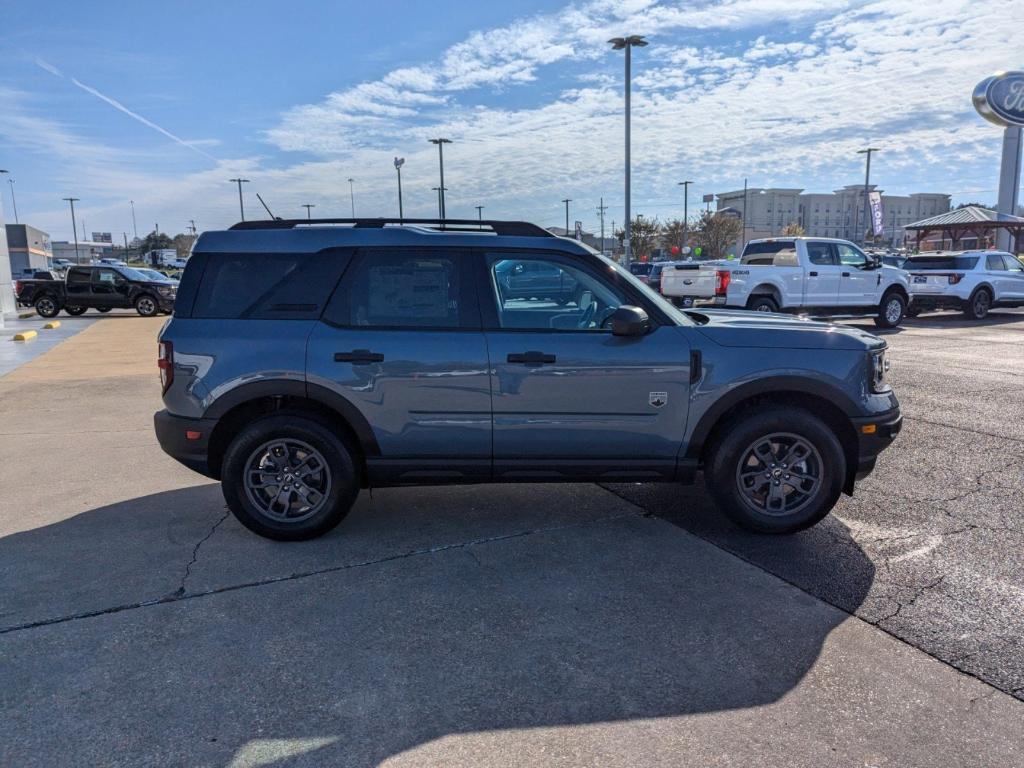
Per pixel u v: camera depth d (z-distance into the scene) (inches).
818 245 599.2
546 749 101.6
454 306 172.7
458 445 172.4
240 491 172.2
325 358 168.6
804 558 164.4
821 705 110.9
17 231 2842.0
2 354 547.5
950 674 118.6
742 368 169.2
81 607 142.6
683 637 131.0
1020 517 187.6
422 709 110.8
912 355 461.7
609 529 182.5
